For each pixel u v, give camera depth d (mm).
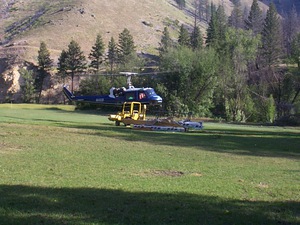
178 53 68688
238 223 7691
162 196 9656
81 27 145500
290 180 12789
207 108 67562
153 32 156500
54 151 17266
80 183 10867
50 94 104250
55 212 7957
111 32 147750
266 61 85250
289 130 41188
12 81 107688
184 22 187625
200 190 10570
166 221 7641
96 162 14867
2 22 159625
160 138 25031
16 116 46562
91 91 81938
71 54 97688
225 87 66875
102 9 164125
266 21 97375
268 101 60688
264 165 16250
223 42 76688
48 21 149625
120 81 76188
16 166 13266
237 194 10289
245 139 26812
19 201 8688
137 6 179750
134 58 92000
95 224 7281
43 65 102188
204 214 8219
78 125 32531
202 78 66625
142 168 14031
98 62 101875
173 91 66625
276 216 8281
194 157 17625
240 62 67312
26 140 20641
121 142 22000
